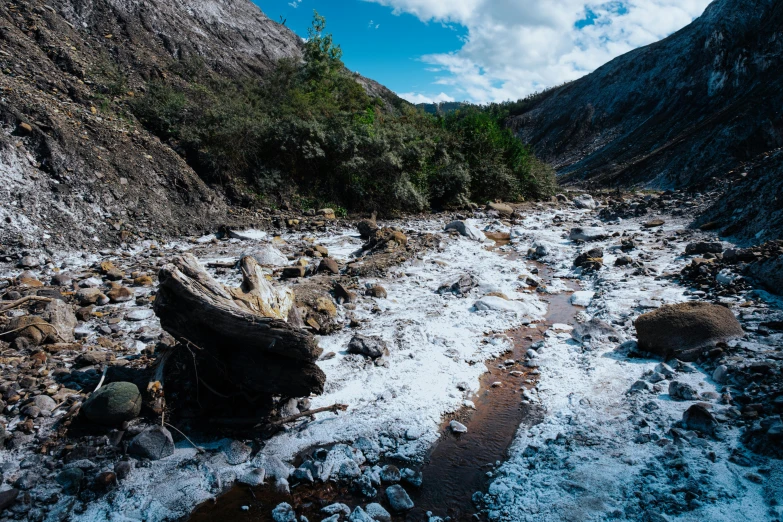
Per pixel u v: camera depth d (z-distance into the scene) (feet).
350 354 18.29
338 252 33.96
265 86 58.90
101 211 33.04
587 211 57.93
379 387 16.42
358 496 11.96
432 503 11.71
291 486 12.33
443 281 27.89
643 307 21.93
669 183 95.45
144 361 16.88
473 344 19.95
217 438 13.82
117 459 12.74
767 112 93.66
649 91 154.92
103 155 35.81
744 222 33.47
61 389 14.96
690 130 111.96
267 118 48.60
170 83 49.78
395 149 52.60
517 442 13.69
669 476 11.34
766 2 133.80
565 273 30.48
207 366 14.55
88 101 39.78
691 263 27.89
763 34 125.59
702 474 11.19
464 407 15.70
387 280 27.66
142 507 11.43
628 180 105.91
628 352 18.06
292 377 13.71
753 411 12.94
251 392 14.57
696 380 15.23
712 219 37.88
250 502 11.79
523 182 67.62
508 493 11.66
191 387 14.84
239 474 12.62
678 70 149.07
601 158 136.46
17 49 39.34
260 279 17.61
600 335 19.56
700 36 147.95
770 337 17.03
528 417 14.92
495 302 23.65
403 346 19.34
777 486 10.48
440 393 16.21
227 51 66.49
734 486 10.73
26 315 18.38
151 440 12.99
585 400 15.10
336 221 44.01
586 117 167.22
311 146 46.32
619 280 26.68
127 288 23.65
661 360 17.15
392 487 11.88
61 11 48.96
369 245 34.47
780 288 21.21
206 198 39.70
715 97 127.95
